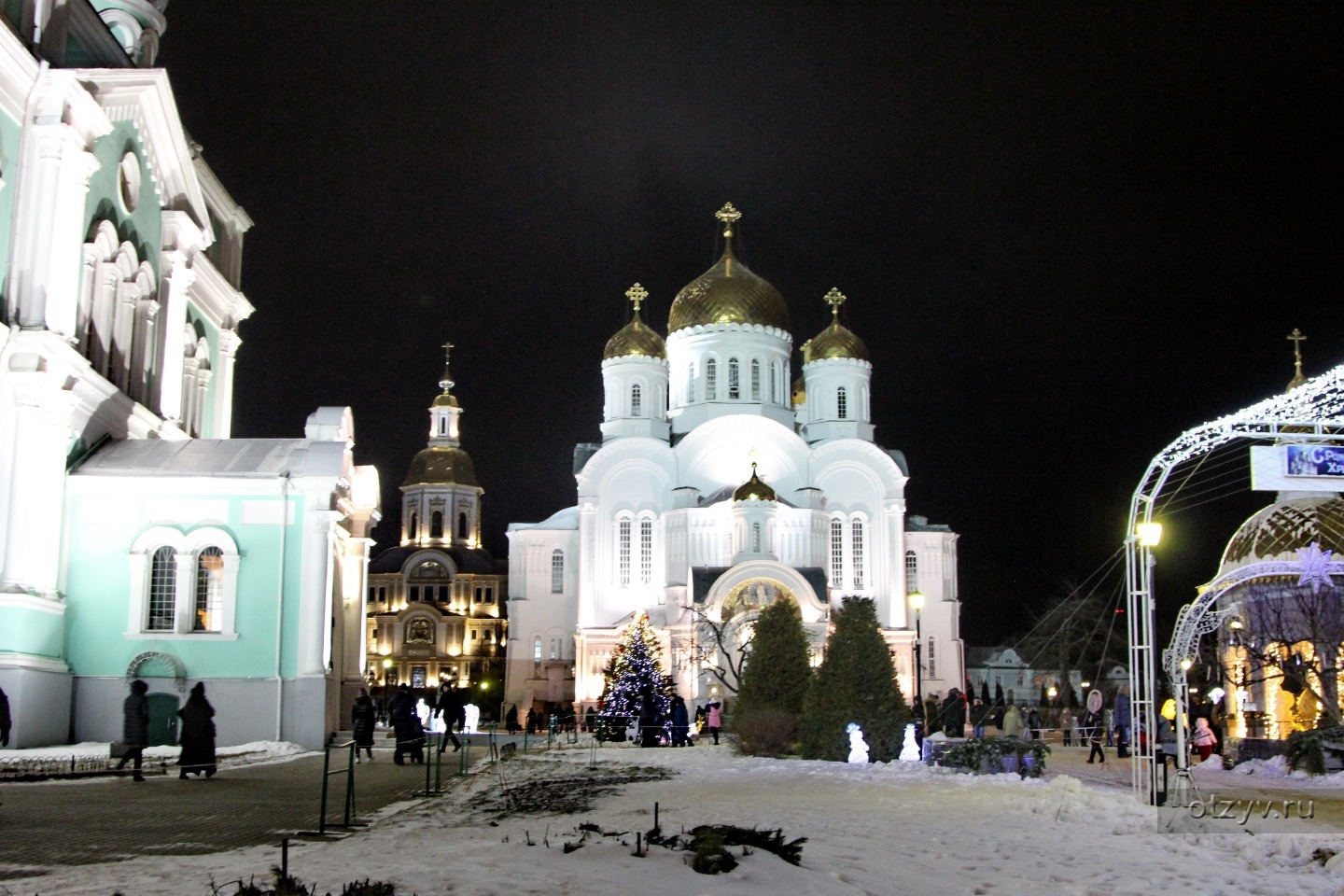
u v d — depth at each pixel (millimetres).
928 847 16406
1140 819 18984
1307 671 37094
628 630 63094
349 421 40688
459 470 133000
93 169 37156
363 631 46062
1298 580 36625
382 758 33375
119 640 35812
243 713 35625
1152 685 21312
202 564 36750
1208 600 32812
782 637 38156
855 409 84938
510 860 13477
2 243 35188
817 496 79750
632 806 20891
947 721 44219
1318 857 15234
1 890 12070
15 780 23734
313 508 36812
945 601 83688
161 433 42844
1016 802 21938
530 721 57781
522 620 83812
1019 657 97125
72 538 36344
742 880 12422
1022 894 13148
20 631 33281
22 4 37562
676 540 77938
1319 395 20953
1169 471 22000
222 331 52281
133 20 48312
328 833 16859
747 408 84562
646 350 84750
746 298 86438
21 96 36000
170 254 44125
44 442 34906
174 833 16562
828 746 32562
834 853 15500
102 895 11836
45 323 35312
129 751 24438
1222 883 13906
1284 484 20812
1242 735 39750
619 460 81188
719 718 49719
